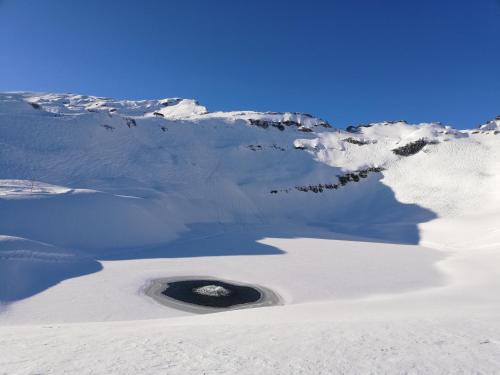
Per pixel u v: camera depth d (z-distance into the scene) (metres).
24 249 32.97
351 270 37.56
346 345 7.95
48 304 24.52
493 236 55.59
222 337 9.09
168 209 66.88
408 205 85.06
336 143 120.00
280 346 7.98
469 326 9.80
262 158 107.50
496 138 111.56
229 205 82.25
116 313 23.34
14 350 8.07
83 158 78.00
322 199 95.25
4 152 68.94
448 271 37.94
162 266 37.41
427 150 107.50
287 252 46.25
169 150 95.69
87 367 6.58
